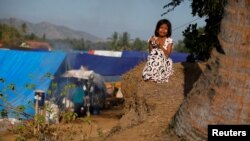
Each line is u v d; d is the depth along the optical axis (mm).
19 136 7113
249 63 4496
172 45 8188
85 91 19969
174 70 9305
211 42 14234
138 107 7703
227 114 4570
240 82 4520
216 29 13969
